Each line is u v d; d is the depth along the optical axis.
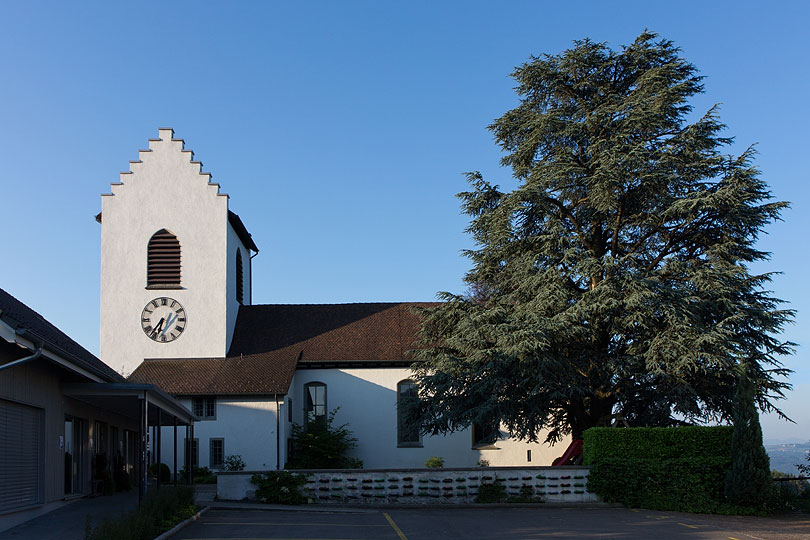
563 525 20.31
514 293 32.28
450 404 31.92
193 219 42.47
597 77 33.09
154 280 42.06
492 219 32.41
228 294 43.12
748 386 24.73
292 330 45.50
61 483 20.95
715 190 30.55
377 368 42.81
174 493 20.83
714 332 27.62
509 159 34.44
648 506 24.94
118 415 30.11
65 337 23.55
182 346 41.72
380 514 23.17
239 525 19.77
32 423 18.97
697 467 24.47
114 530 13.53
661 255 32.03
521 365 29.23
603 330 30.84
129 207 42.44
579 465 27.64
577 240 31.39
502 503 25.94
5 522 16.70
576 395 29.69
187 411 29.05
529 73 33.12
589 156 31.73
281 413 39.25
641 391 30.23
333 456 39.50
